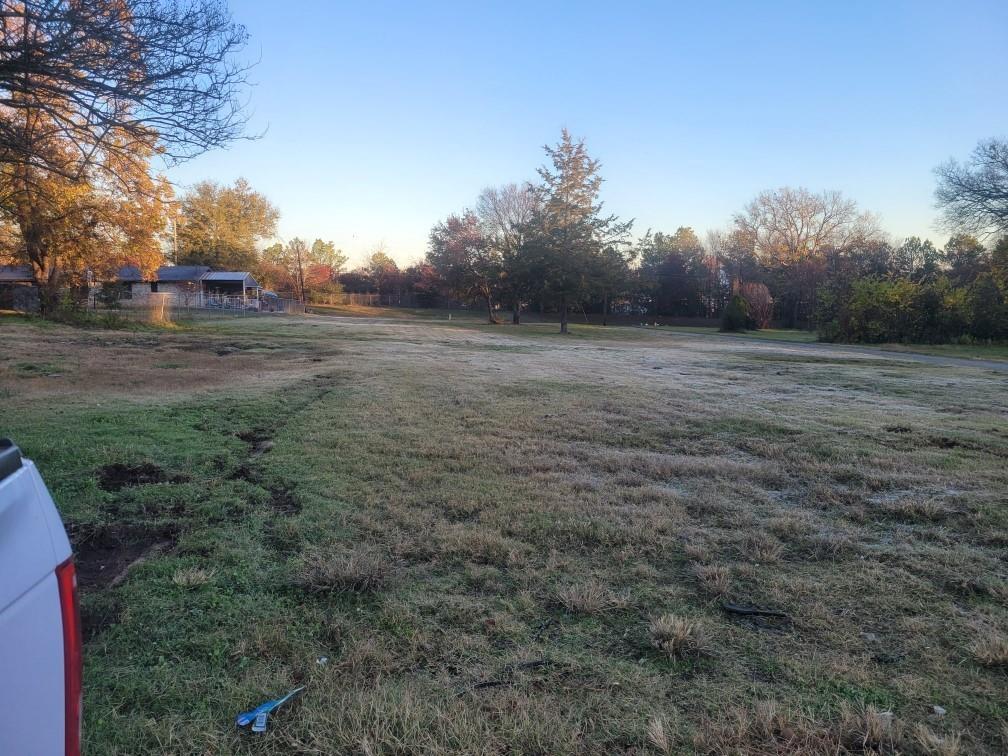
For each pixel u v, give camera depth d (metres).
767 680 2.53
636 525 4.21
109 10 5.86
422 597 3.18
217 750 2.06
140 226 25.95
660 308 70.62
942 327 31.03
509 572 3.49
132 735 2.11
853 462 6.15
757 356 21.03
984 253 45.84
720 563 3.68
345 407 8.35
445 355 17.44
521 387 10.82
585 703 2.35
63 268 27.16
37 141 6.91
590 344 26.88
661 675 2.55
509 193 52.91
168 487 4.76
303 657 2.63
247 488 4.86
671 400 9.80
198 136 6.92
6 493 1.25
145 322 25.00
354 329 28.56
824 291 35.75
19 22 5.83
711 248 74.94
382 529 4.06
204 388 9.73
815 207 63.47
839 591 3.35
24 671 1.20
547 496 4.81
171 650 2.65
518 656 2.67
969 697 2.43
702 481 5.40
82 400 8.23
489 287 52.50
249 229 69.31
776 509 4.67
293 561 3.55
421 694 2.38
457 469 5.55
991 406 10.09
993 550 3.98
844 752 2.10
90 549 3.73
